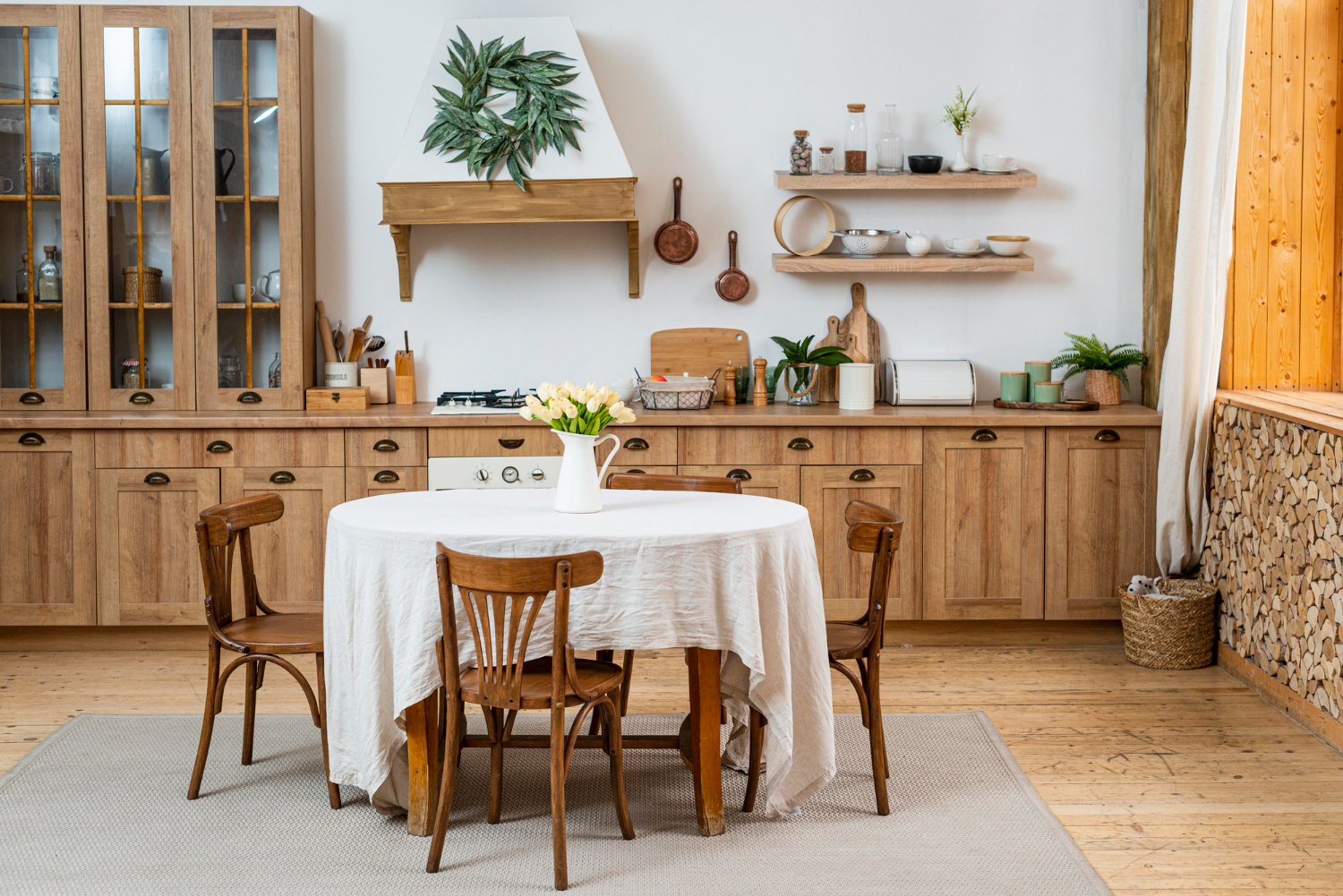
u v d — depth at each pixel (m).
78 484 4.23
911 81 4.73
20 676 4.07
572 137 4.33
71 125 4.36
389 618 2.76
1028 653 4.36
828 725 2.88
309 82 4.57
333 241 4.73
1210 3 3.93
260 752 3.37
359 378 4.71
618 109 4.73
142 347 4.46
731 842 2.79
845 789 3.11
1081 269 4.80
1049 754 3.35
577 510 2.96
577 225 4.76
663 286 4.80
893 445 4.29
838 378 4.70
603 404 2.92
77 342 4.42
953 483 4.31
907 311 4.82
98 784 3.13
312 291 4.67
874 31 4.71
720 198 4.77
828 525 4.32
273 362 4.49
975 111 4.73
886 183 4.56
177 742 3.44
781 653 2.77
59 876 2.60
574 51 4.43
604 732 3.16
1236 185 4.18
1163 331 4.57
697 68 4.72
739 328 4.83
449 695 2.60
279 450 4.25
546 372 4.82
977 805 3.00
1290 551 3.61
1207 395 4.12
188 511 4.26
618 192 4.32
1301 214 4.20
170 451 4.23
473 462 4.27
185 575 4.28
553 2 4.68
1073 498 4.32
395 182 4.31
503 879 2.60
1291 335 4.25
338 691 2.88
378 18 4.66
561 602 2.47
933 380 4.61
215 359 4.45
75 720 3.61
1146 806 2.99
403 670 2.71
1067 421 4.26
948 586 4.34
